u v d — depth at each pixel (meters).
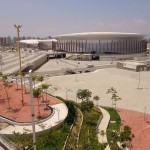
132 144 43.97
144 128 51.41
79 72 123.44
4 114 50.41
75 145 40.41
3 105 56.31
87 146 39.94
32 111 22.50
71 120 49.28
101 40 199.25
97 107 64.56
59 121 46.47
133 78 106.69
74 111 54.47
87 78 106.44
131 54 198.88
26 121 46.38
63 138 41.06
